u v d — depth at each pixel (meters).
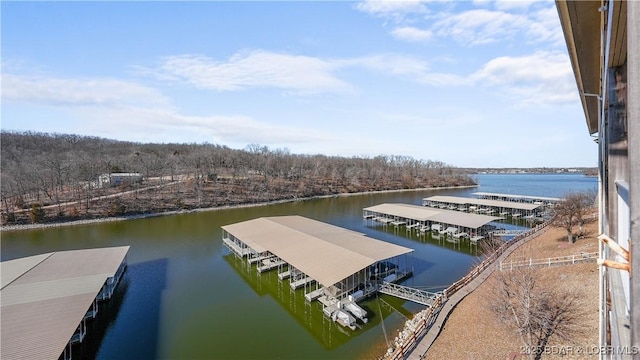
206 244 35.25
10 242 36.44
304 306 20.66
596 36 4.27
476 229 35.88
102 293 21.55
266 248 26.47
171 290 23.39
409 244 34.78
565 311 14.38
